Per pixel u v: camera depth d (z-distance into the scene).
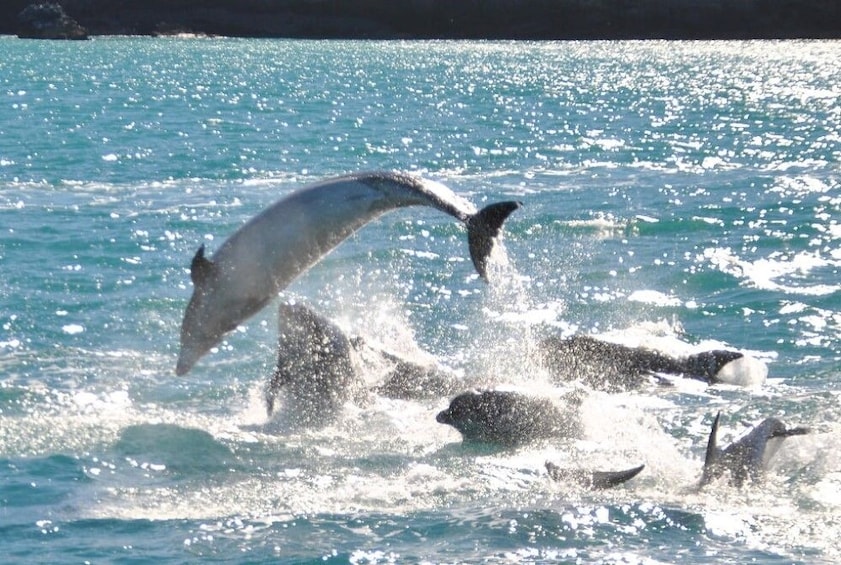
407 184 21.03
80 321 28.72
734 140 69.25
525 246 37.91
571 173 54.84
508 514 18.00
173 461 20.28
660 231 39.91
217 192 47.47
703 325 28.84
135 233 38.69
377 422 22.61
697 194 47.44
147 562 16.30
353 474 19.89
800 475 19.53
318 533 17.28
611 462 20.50
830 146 65.69
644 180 52.06
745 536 17.23
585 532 17.36
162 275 33.25
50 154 57.97
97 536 17.17
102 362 25.86
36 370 25.12
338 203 21.39
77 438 21.20
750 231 39.59
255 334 28.16
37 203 43.84
